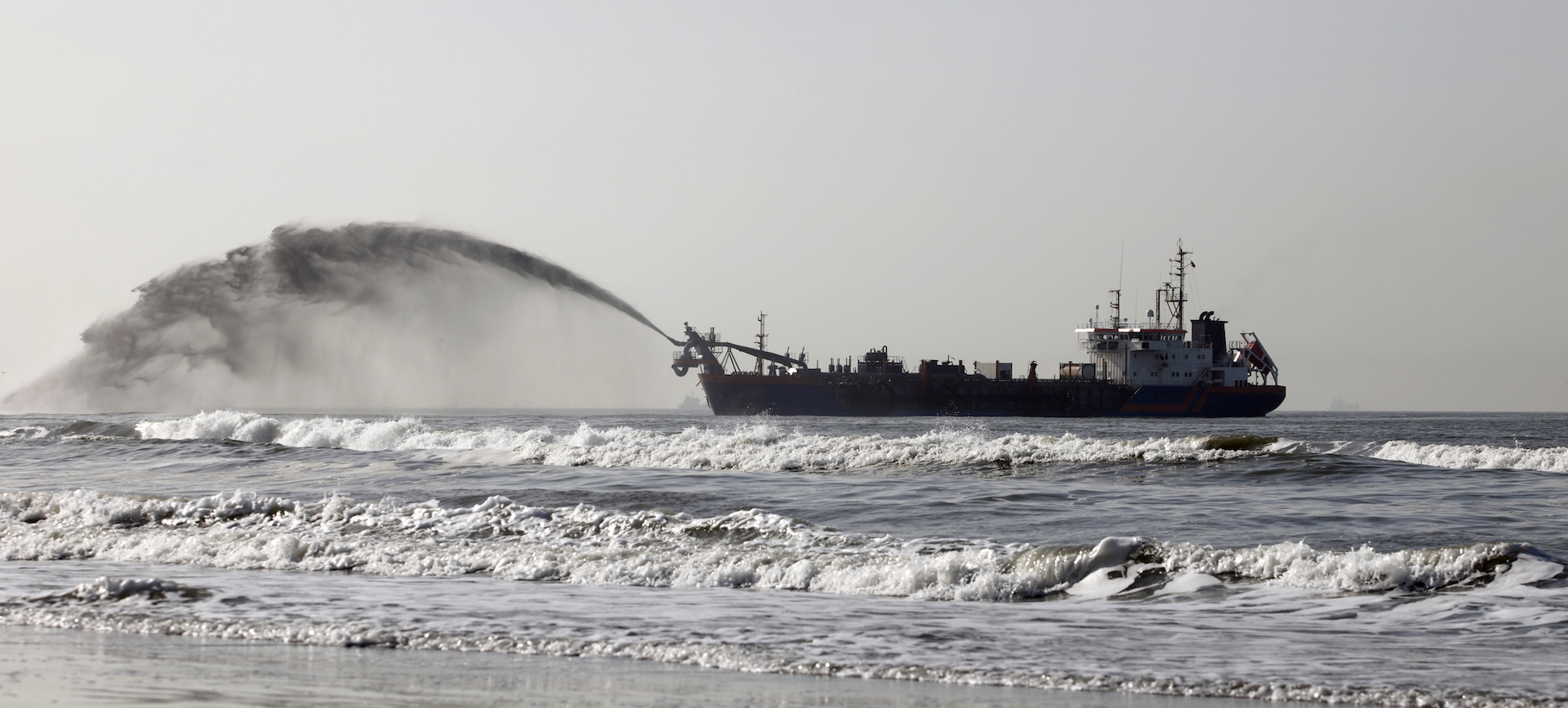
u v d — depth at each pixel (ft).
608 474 144.56
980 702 42.37
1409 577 65.72
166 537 89.71
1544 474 141.28
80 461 181.57
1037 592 66.49
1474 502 109.19
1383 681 45.29
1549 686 44.27
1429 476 135.64
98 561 83.20
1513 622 56.34
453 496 117.08
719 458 157.79
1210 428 405.80
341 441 212.43
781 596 66.39
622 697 42.73
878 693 43.62
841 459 153.79
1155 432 365.40
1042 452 153.99
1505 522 93.45
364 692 43.16
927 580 68.39
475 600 64.39
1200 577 68.13
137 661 49.06
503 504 99.40
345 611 60.64
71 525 98.99
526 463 164.45
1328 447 179.22
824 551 79.20
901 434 317.42
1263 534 87.71
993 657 49.85
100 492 117.19
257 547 84.79
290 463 168.25
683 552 79.92
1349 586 65.46
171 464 172.35
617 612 60.59
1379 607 60.90
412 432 210.79
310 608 61.41
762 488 124.26
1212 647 51.80
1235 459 148.36
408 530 92.43
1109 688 44.88
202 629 56.24
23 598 64.75
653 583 71.41
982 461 150.41
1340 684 44.96
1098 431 376.27
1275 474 137.18
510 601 64.08
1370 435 355.36
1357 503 108.27
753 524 88.53
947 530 91.25
